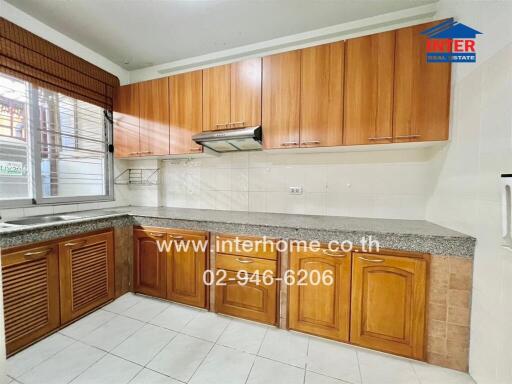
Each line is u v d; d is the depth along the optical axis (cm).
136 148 238
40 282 155
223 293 183
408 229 148
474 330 126
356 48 162
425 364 138
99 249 194
